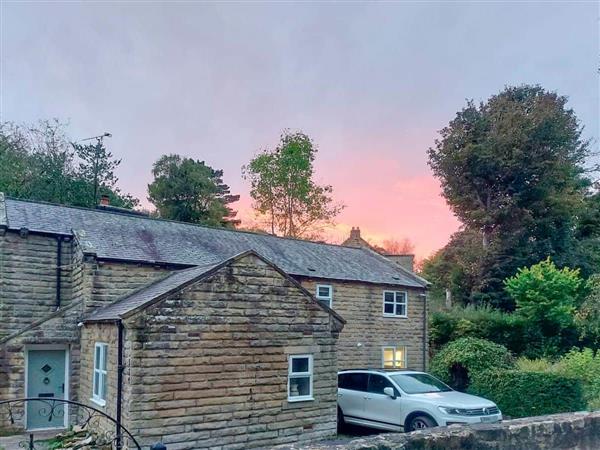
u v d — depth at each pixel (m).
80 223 18.30
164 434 11.41
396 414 13.69
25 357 15.09
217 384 12.28
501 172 36.44
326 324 14.43
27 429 14.98
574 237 37.34
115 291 16.42
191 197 47.50
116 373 12.04
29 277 16.34
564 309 24.53
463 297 36.66
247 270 13.14
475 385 19.77
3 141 36.09
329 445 5.55
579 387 16.86
